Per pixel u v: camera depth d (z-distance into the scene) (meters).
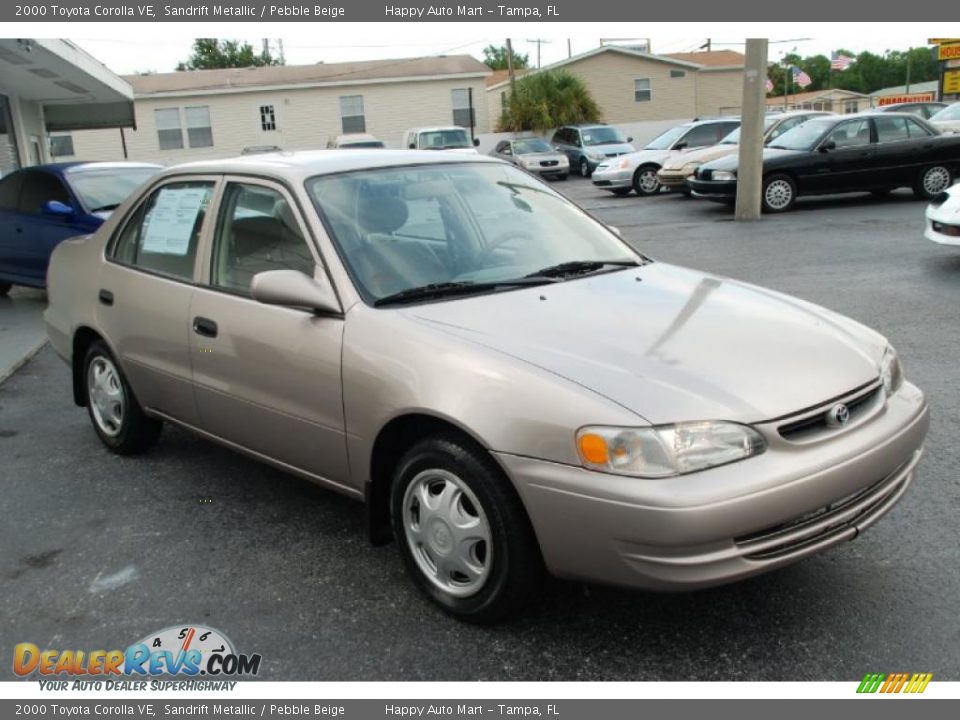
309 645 3.10
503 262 3.78
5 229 9.79
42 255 9.45
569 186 25.39
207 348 3.97
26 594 3.53
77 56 12.91
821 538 2.86
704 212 15.97
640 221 15.27
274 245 3.79
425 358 3.09
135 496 4.44
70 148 33.94
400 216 3.78
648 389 2.76
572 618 3.17
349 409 3.33
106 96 18.09
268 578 3.56
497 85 44.53
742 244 11.62
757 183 14.05
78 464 4.93
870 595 3.21
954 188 9.09
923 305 7.49
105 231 4.91
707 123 20.53
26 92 16.52
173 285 4.24
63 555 3.85
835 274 9.09
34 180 9.73
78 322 4.91
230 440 4.09
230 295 3.93
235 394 3.88
